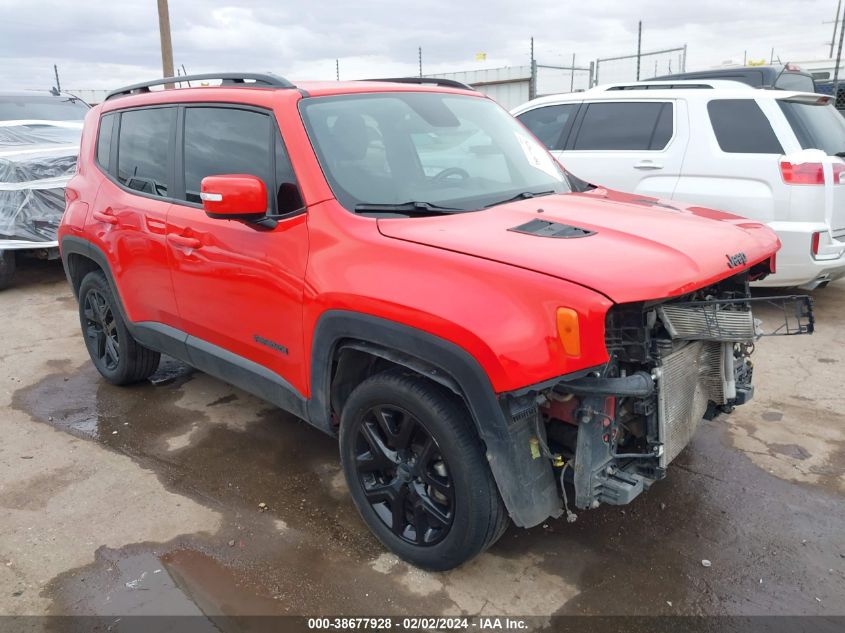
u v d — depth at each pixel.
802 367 4.75
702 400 2.84
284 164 3.03
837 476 3.41
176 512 3.23
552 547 2.92
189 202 3.56
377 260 2.60
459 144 3.43
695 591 2.65
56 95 10.85
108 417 4.28
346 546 2.96
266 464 3.67
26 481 3.52
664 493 3.29
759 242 2.82
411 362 2.50
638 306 2.27
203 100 3.53
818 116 5.93
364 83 3.50
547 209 2.99
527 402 2.30
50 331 6.08
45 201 7.35
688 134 5.91
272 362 3.16
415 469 2.66
